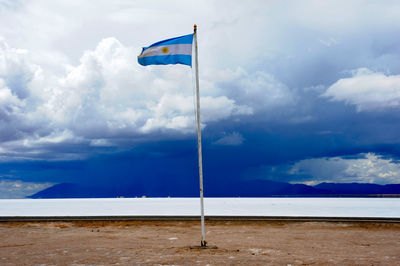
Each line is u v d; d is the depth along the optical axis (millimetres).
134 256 9820
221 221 21125
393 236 15664
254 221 20797
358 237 15312
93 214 33094
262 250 11031
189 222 21156
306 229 18625
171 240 14125
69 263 8789
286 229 18672
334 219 20328
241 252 10570
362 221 19781
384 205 50594
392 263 8656
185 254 10133
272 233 16922
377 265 8383
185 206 50656
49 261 9117
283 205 51719
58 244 12836
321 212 32938
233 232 17422
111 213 34031
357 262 8789
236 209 39562
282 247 11891
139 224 20938
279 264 8469
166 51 12000
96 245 12438
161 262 8805
